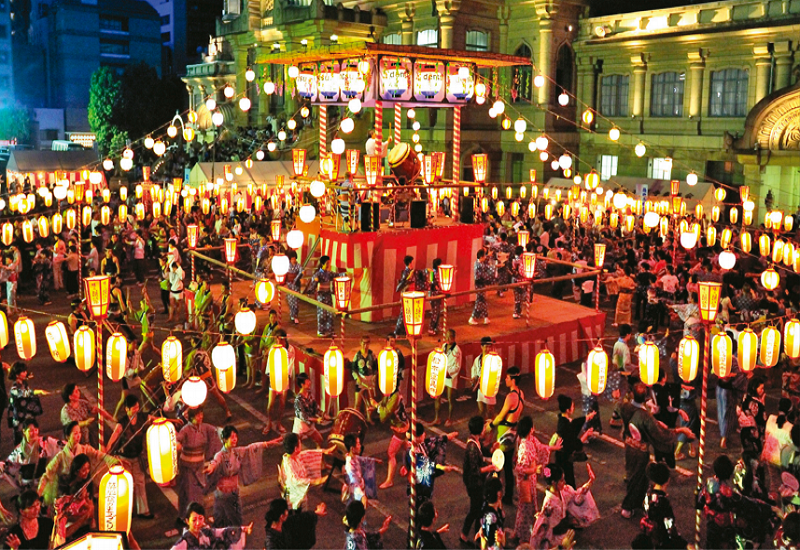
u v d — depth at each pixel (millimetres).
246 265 26016
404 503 10836
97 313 9195
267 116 46438
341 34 43062
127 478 7113
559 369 17047
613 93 38594
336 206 17594
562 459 10320
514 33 40875
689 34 33906
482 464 9461
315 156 40938
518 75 40594
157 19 87625
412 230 17359
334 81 19141
